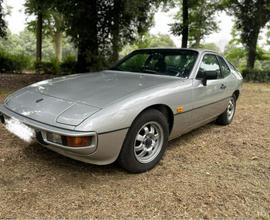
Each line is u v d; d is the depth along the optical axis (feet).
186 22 52.11
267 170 11.31
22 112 9.70
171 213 8.14
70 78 12.35
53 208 8.03
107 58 35.22
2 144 12.12
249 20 50.60
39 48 53.52
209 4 52.70
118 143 9.21
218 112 15.24
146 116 9.95
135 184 9.56
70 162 10.82
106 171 10.32
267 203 8.96
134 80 11.57
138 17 33.73
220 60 15.60
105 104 9.09
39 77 38.01
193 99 12.12
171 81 11.59
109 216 7.84
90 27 32.76
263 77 49.39
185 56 13.47
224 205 8.70
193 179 10.18
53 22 61.67
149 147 10.57
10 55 49.06
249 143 14.37
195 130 15.96
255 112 21.98
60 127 8.53
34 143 12.34
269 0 47.42
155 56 14.06
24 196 8.49
